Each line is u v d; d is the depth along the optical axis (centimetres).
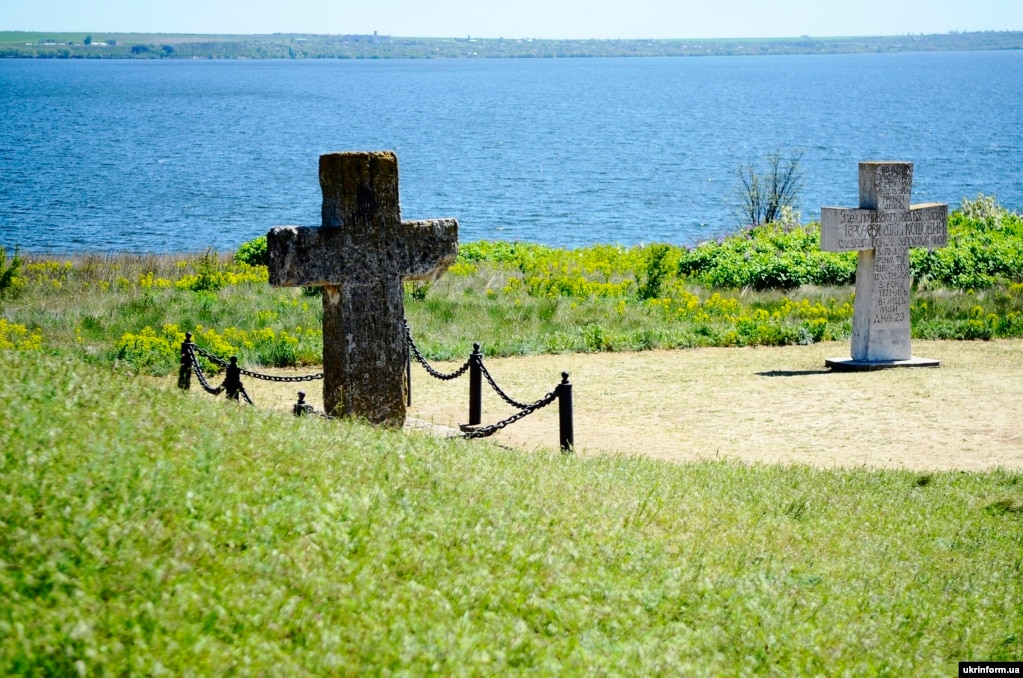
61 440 734
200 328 1925
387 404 1245
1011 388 1752
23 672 500
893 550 947
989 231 3456
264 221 5956
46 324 1975
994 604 838
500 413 1546
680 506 980
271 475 781
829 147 10625
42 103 17125
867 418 1555
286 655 562
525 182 7950
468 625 639
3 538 598
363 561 688
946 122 13975
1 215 5838
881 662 708
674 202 6919
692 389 1744
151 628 557
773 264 2941
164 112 15650
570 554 786
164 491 695
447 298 2491
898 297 1977
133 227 5616
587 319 2330
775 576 830
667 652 664
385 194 1218
